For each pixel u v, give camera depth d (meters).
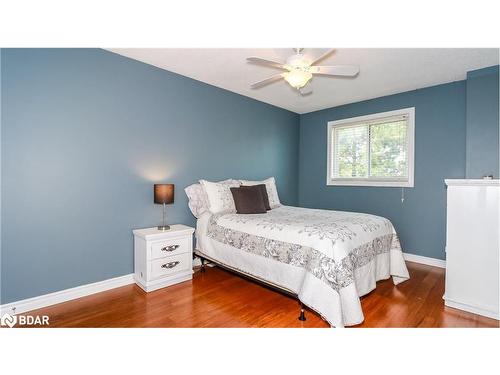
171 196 2.77
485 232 2.03
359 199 4.18
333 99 4.06
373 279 2.36
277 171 4.55
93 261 2.45
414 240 3.60
